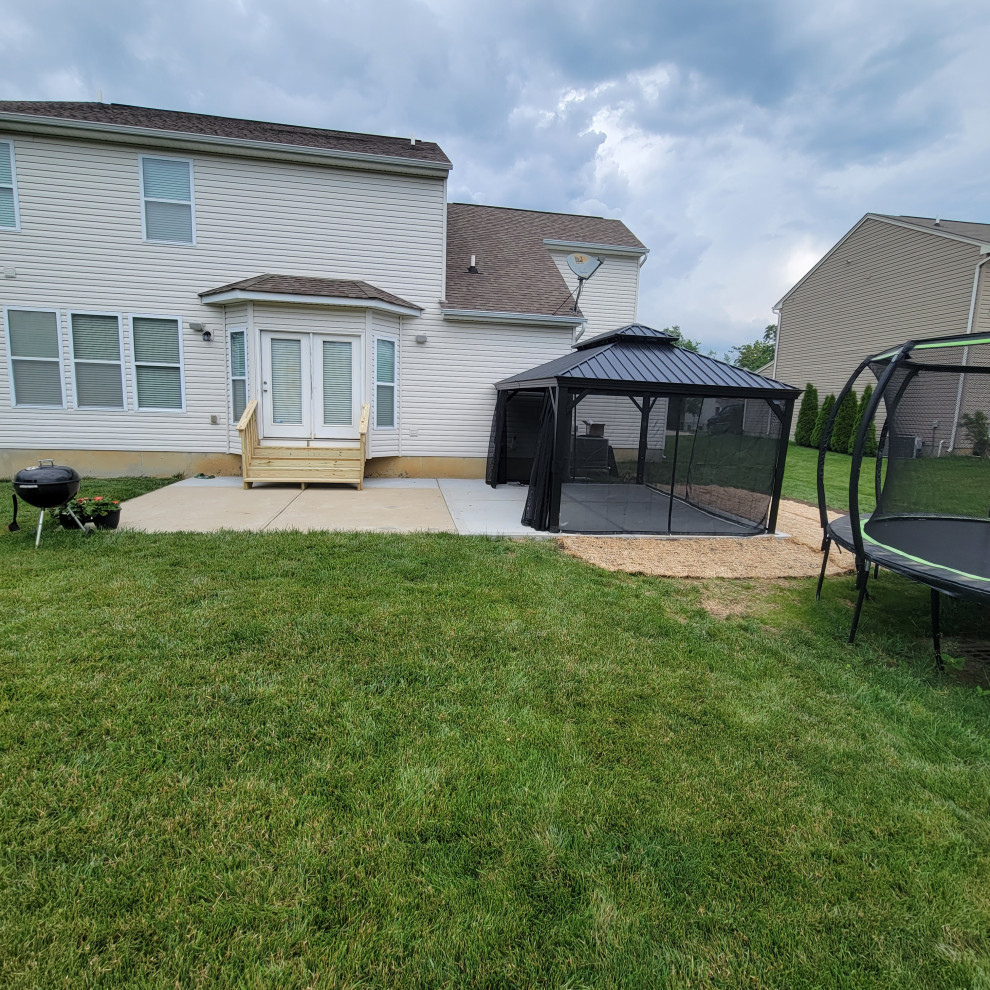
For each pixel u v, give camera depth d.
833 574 5.79
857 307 18.81
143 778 2.25
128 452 9.77
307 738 2.57
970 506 5.66
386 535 6.17
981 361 13.84
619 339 8.08
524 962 1.60
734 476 7.75
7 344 9.20
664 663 3.51
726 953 1.67
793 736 2.79
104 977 1.51
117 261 9.30
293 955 1.60
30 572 4.57
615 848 2.03
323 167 9.68
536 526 6.93
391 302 9.52
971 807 2.35
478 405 10.69
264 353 9.37
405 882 1.84
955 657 3.87
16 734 2.48
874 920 1.80
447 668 3.28
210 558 5.09
